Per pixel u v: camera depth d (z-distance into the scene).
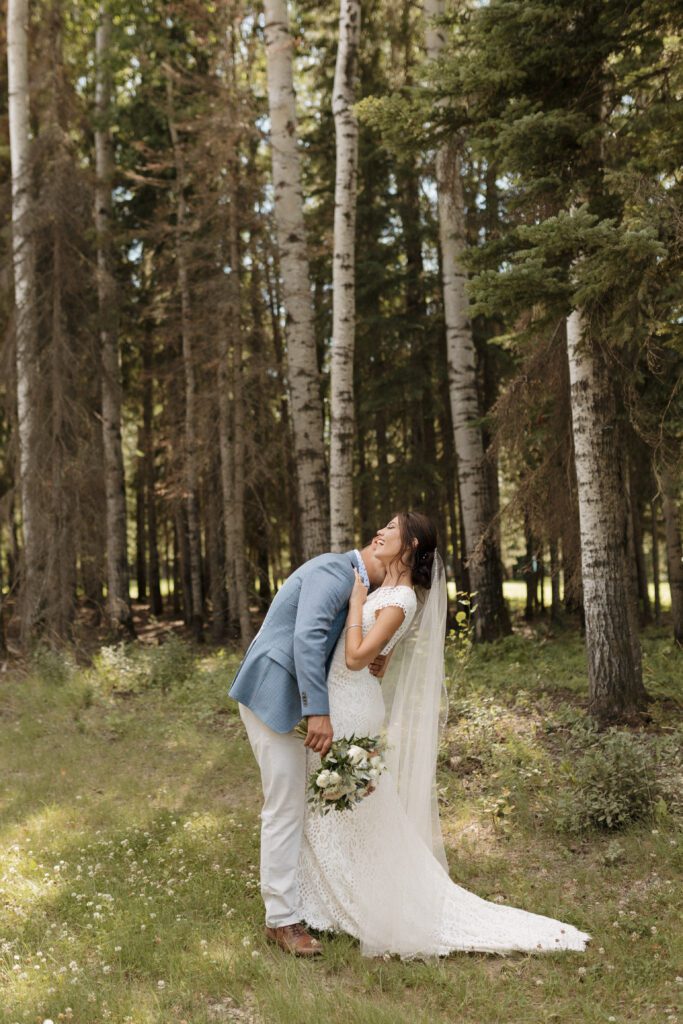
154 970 3.53
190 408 15.16
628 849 4.68
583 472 7.29
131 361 20.03
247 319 14.35
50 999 3.23
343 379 10.69
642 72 6.40
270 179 17.39
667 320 5.73
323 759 3.67
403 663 4.29
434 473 15.51
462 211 11.71
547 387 9.90
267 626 3.97
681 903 4.01
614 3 5.79
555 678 9.42
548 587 25.97
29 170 14.35
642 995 3.30
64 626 13.48
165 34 16.36
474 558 10.97
